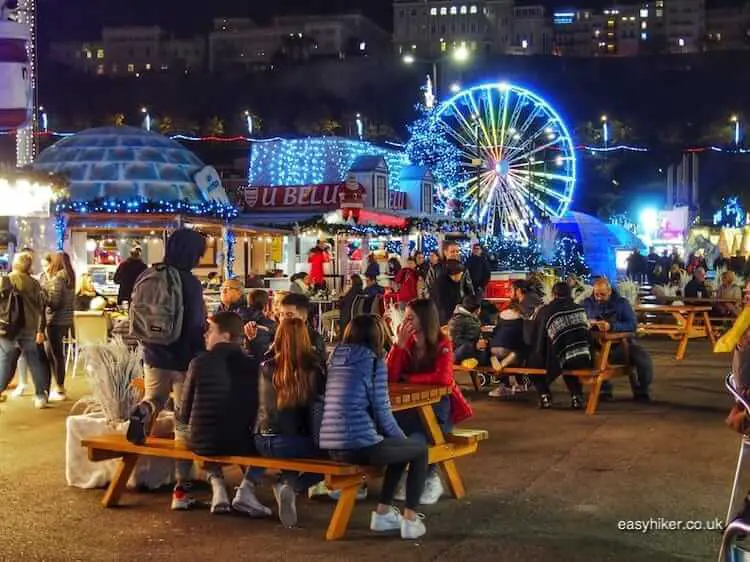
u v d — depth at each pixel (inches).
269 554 242.1
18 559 239.5
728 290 879.1
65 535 259.6
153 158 925.2
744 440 252.7
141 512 281.7
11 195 600.4
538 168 1768.0
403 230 1189.1
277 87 6451.8
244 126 5561.0
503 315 489.1
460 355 501.4
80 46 7406.5
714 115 6943.9
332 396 254.4
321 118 5374.0
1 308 460.1
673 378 584.1
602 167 4475.9
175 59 7367.1
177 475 285.7
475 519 272.8
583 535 256.5
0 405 477.7
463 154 1515.7
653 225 2198.6
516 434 401.4
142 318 293.6
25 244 794.8
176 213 828.6
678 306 765.3
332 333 775.1
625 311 495.8
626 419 438.0
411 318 306.5
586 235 1775.3
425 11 7391.7
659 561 234.5
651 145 4773.6
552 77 7426.2
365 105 6363.2
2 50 554.9
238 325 274.4
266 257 1192.2
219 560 237.6
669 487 309.0
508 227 1486.2
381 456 251.1
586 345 459.2
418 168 1393.9
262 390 266.2
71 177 891.4
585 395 510.0
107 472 309.9
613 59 7573.8
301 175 1266.0
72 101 6387.8
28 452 366.3
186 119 5876.0
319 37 7160.4
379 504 261.1
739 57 7495.1
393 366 306.2
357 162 1239.5
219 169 2027.6
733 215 2652.6
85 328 581.0
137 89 6486.2
